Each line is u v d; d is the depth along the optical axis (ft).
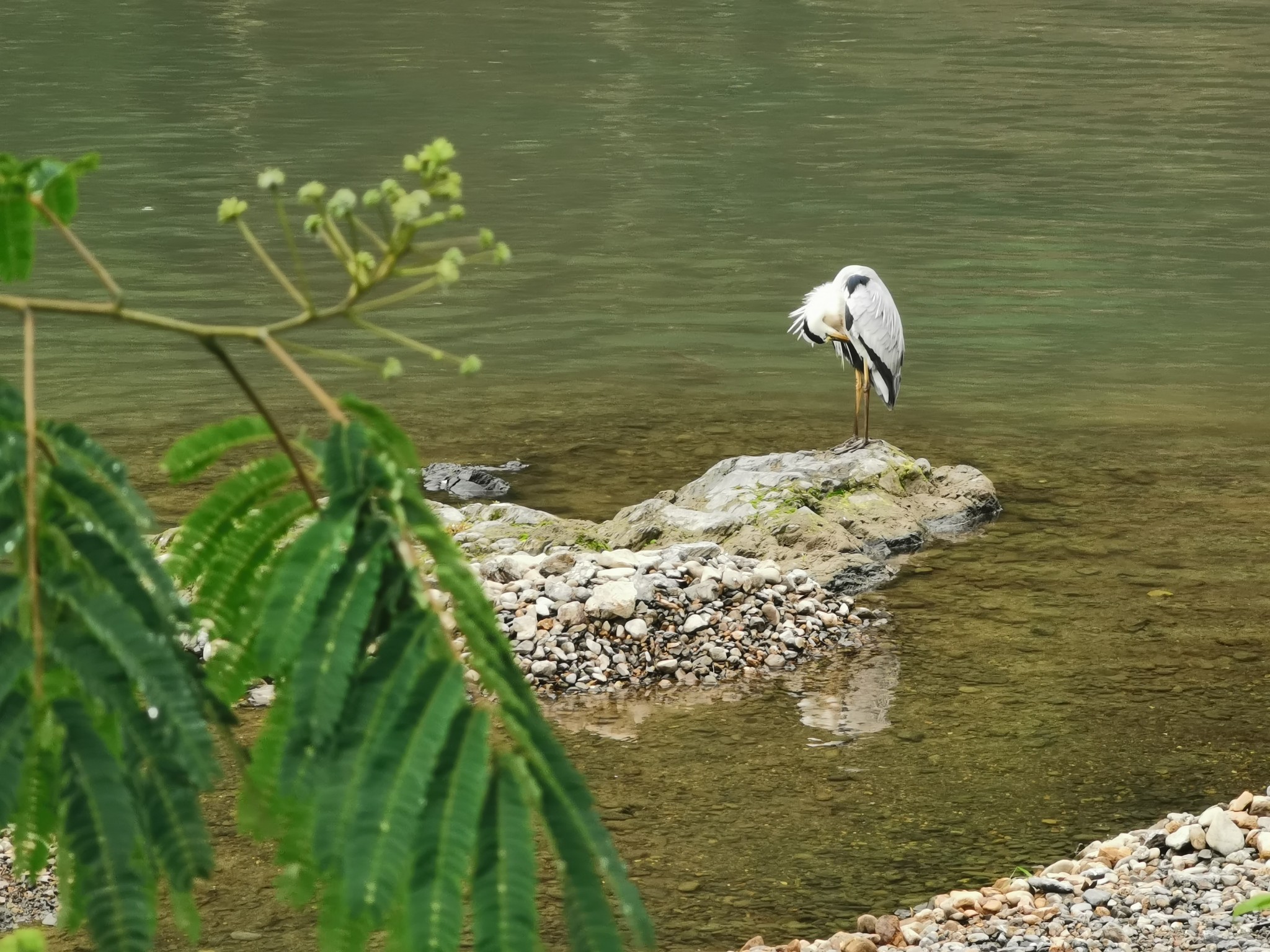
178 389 63.16
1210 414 62.54
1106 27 185.06
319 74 146.30
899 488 49.88
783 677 37.91
